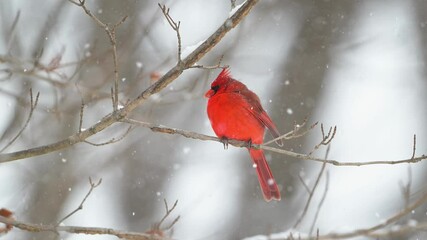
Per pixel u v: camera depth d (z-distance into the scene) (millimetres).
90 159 14594
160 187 15289
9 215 7910
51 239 12555
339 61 15203
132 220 14984
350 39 15461
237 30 14633
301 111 14773
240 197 14672
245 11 7133
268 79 15133
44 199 13594
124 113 7375
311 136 14727
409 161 7312
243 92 9320
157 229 7793
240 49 15039
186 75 13516
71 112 12047
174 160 15430
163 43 13898
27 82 11922
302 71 15109
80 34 13648
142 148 15414
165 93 11305
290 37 15531
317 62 15203
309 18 15594
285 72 15141
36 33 13008
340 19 15586
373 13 15758
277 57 15367
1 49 12445
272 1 15484
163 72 11938
